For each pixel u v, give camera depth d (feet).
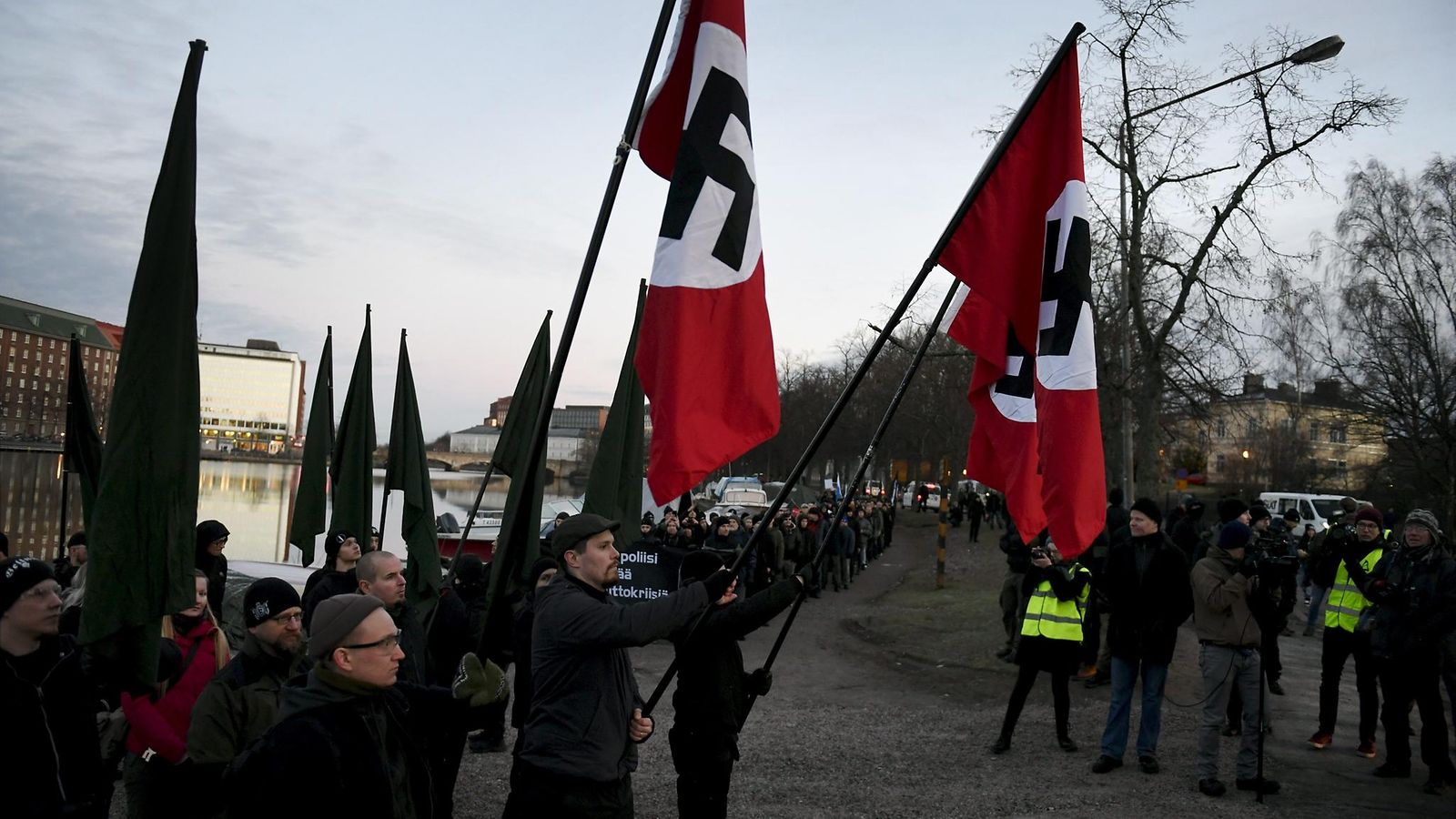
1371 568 29.07
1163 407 71.92
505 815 13.46
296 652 14.10
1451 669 24.66
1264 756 28.14
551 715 13.21
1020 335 17.93
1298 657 47.47
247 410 603.67
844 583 78.54
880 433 17.56
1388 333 123.24
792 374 229.04
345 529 27.63
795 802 23.49
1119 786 24.97
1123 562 26.58
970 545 120.98
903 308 15.64
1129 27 58.49
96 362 401.70
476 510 28.14
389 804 10.13
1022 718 33.83
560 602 13.24
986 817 22.34
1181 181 62.03
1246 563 24.59
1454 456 121.19
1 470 248.73
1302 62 53.01
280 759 9.82
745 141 15.55
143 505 13.30
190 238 13.87
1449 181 121.29
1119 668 26.50
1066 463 17.35
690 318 14.83
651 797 23.89
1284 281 65.21
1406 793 24.62
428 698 11.96
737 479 154.92
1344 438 167.22
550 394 13.16
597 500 34.88
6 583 11.70
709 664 16.79
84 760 12.30
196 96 13.94
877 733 31.22
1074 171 17.72
